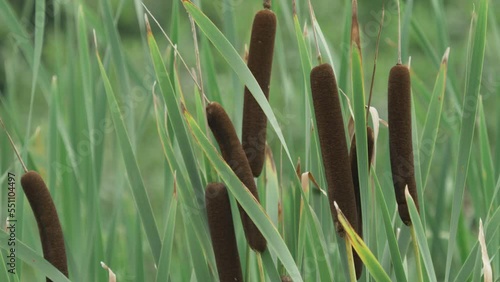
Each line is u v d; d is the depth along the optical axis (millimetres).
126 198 2232
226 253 1740
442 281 2184
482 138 2082
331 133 1709
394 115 1726
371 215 1841
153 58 1748
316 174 1894
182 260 2082
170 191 1977
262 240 1751
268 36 1749
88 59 2061
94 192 2033
